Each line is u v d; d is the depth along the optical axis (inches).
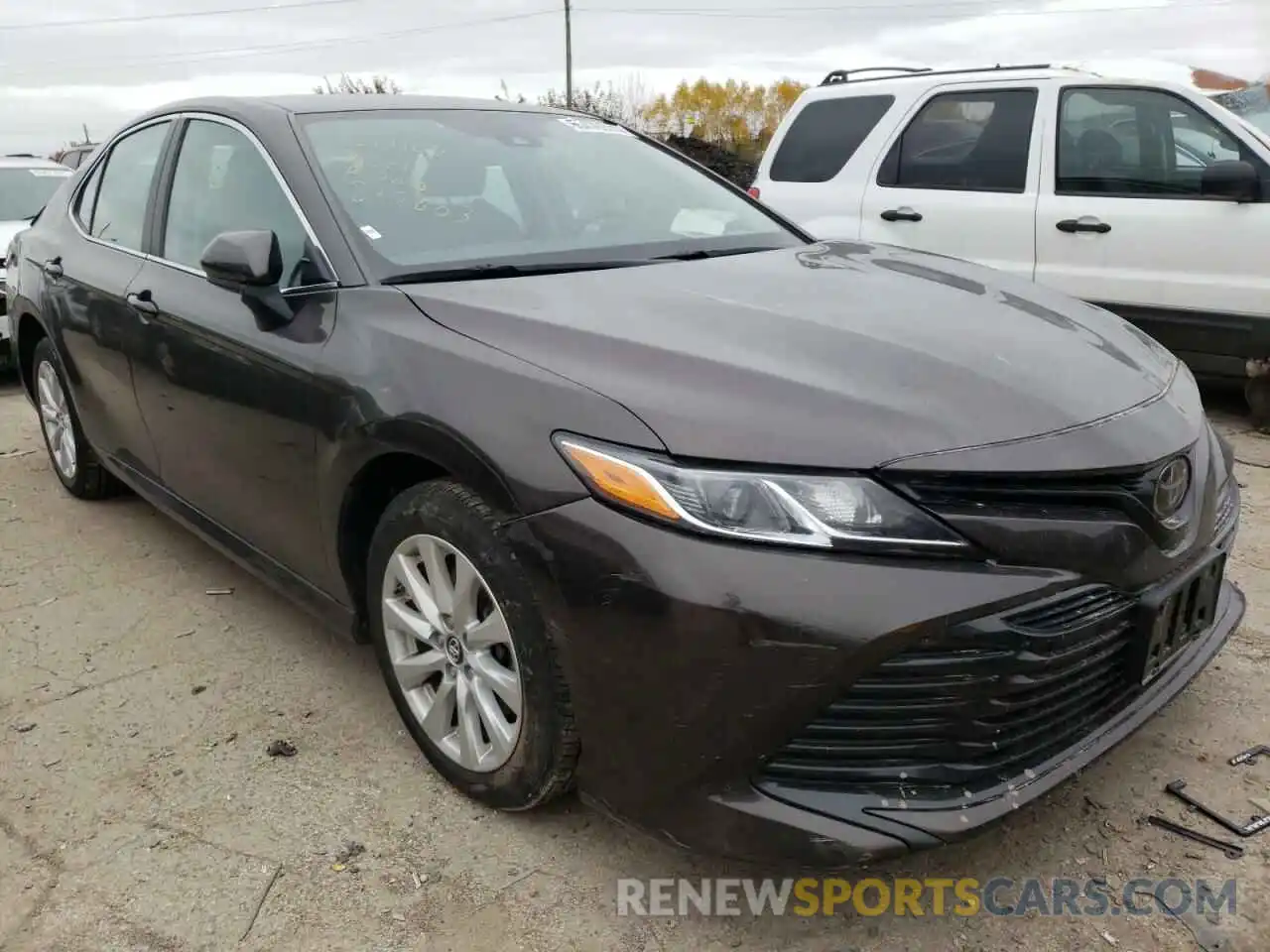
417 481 97.6
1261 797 94.6
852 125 258.5
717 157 807.1
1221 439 101.5
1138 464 77.0
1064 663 75.1
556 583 77.3
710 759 73.7
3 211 328.2
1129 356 94.3
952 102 241.8
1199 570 84.7
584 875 87.0
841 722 72.0
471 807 95.4
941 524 71.2
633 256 114.3
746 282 103.4
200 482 127.3
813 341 84.9
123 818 95.1
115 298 137.7
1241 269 203.8
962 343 87.1
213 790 98.8
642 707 75.0
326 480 99.7
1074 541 74.3
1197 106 209.8
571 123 141.8
